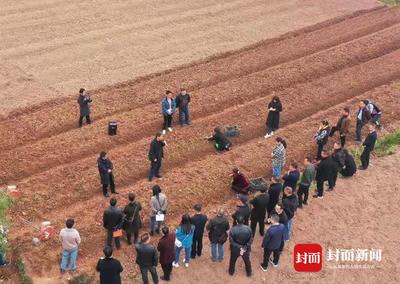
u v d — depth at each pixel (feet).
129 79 87.25
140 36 101.30
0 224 55.31
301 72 91.45
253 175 66.90
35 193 62.03
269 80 88.69
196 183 64.69
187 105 74.64
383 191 64.95
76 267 52.70
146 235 47.93
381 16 115.65
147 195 61.82
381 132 76.59
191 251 53.67
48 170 67.00
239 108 80.53
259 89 86.22
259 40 102.63
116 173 66.08
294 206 53.47
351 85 87.71
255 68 93.09
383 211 61.87
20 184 63.46
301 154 71.15
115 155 69.10
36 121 75.56
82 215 58.90
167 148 71.15
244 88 86.17
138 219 53.98
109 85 85.30
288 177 58.44
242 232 49.96
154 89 84.74
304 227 59.00
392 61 95.45
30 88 83.61
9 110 77.92
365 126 77.30
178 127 75.82
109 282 46.96
